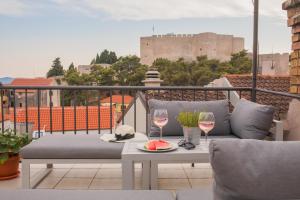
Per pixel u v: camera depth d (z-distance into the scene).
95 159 2.70
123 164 2.25
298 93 3.74
